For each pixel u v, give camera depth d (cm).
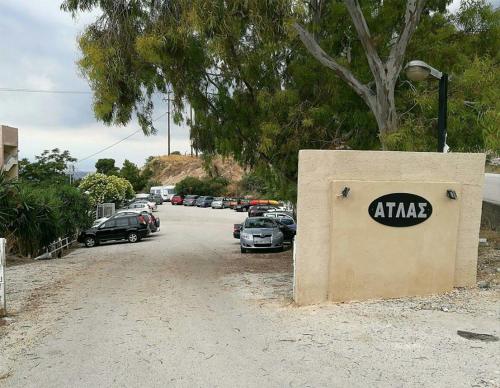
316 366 548
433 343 605
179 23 1150
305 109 1432
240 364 562
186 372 541
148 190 10631
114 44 1259
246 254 1973
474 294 820
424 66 919
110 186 5478
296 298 829
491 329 648
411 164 827
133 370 552
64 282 1227
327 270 825
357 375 518
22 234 1875
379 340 625
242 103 1520
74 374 547
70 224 2523
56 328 751
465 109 1120
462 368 525
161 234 3388
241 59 1327
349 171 816
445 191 830
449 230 835
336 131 1473
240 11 1103
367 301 814
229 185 8469
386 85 1155
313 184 815
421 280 831
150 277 1306
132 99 1389
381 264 822
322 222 820
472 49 1354
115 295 1027
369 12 1438
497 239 1366
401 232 824
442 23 1423
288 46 1389
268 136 1414
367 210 814
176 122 1488
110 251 2309
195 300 948
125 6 1248
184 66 1370
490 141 899
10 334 725
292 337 658
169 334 693
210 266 1558
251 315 795
